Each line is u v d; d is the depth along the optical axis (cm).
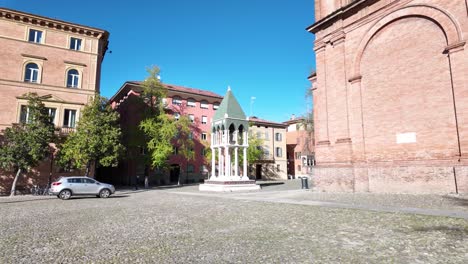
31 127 2645
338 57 2012
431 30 1573
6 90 2992
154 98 3897
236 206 1402
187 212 1245
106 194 2341
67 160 2922
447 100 1481
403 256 551
